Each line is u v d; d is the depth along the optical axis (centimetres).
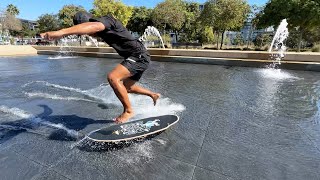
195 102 438
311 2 1602
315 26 1711
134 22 3516
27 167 224
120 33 274
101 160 235
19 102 439
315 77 684
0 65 1015
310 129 313
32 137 288
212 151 252
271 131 307
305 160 236
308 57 814
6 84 607
